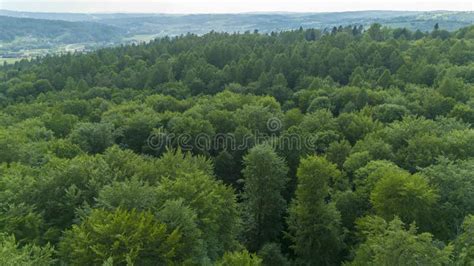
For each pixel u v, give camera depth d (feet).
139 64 564.71
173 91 446.19
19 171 159.74
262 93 432.66
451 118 263.90
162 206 126.72
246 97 367.86
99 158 167.32
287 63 479.00
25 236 123.75
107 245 104.58
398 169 178.09
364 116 286.87
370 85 397.60
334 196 191.52
